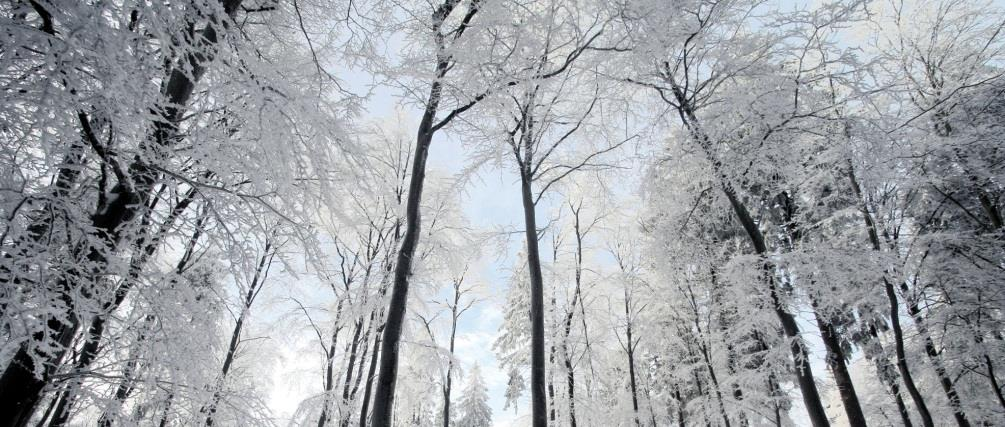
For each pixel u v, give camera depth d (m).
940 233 8.41
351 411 8.18
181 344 3.17
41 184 2.30
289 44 4.57
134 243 2.91
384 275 8.27
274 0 3.95
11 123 1.87
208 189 2.82
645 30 3.94
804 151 8.12
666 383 14.34
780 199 9.57
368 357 8.62
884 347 9.92
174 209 3.10
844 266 6.82
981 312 8.93
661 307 12.58
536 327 5.73
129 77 1.74
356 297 8.28
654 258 9.33
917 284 9.15
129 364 3.14
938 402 10.72
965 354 8.90
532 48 4.44
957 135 7.93
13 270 1.91
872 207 8.87
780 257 6.92
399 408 11.25
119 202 2.73
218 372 3.99
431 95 5.08
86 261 2.37
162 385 3.37
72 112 2.08
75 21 1.52
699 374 13.10
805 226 9.04
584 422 11.74
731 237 11.44
